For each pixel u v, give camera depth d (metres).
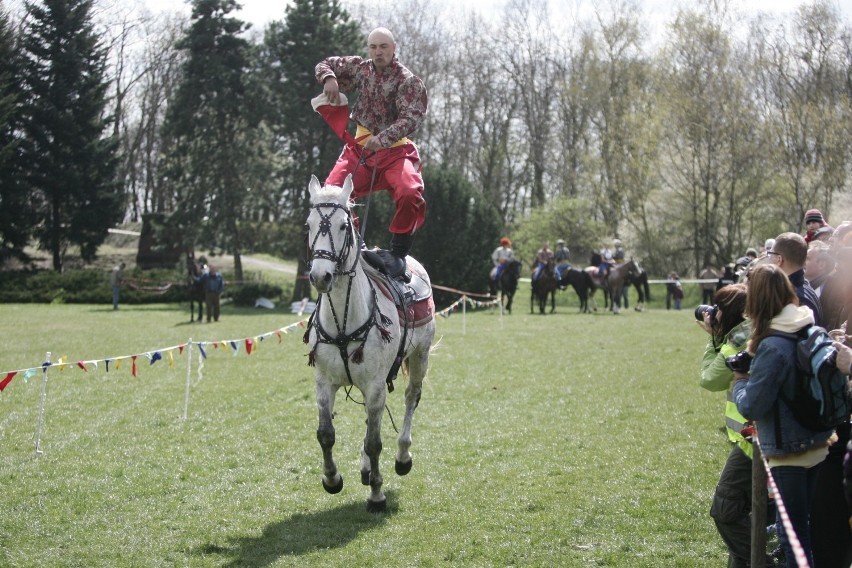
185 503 6.75
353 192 6.84
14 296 38.12
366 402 6.38
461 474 7.57
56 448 8.51
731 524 4.87
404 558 5.57
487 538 5.92
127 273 40.12
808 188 38.31
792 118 37.91
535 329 21.69
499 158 58.22
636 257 43.22
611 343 18.03
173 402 11.08
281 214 40.25
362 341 6.21
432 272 31.75
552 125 56.19
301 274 38.03
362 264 6.45
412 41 52.78
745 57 40.69
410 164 6.87
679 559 5.49
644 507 6.54
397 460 7.23
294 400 11.26
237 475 7.59
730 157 39.47
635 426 9.48
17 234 42.88
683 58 40.84
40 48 44.75
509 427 9.49
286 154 39.94
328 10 37.81
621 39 48.56
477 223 32.19
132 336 20.77
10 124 43.50
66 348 17.84
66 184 44.44
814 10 38.28
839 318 5.98
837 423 4.29
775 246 5.27
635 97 44.12
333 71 6.88
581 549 5.70
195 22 39.41
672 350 16.67
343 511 6.59
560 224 44.75
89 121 45.88
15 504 6.63
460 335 19.89
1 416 10.09
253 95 39.38
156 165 60.09
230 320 27.20
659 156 41.91
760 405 4.21
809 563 4.30
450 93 56.03
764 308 4.32
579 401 11.04
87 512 6.47
